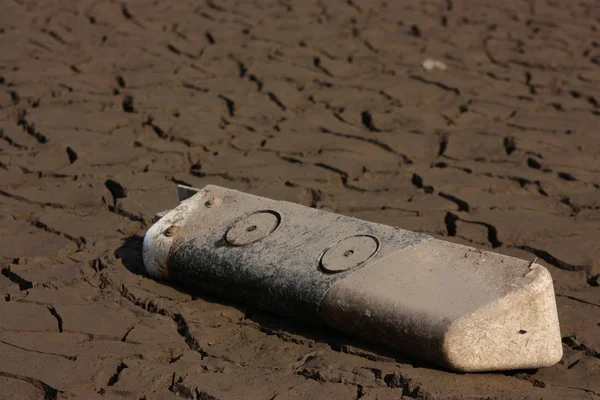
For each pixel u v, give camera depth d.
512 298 1.81
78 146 2.53
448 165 2.54
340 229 1.95
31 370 1.83
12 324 1.92
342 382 1.82
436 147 2.63
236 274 1.94
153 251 2.02
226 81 2.98
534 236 2.26
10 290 2.02
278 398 1.79
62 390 1.79
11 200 2.30
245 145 2.59
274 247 1.95
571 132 2.74
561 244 2.23
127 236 2.19
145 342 1.89
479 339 1.80
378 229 1.94
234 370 1.84
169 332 1.92
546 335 1.83
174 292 2.00
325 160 2.53
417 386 1.80
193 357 1.87
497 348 1.81
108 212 2.27
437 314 1.81
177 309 1.96
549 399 1.79
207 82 2.96
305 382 1.82
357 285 1.86
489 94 3.00
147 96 2.81
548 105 2.95
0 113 2.67
